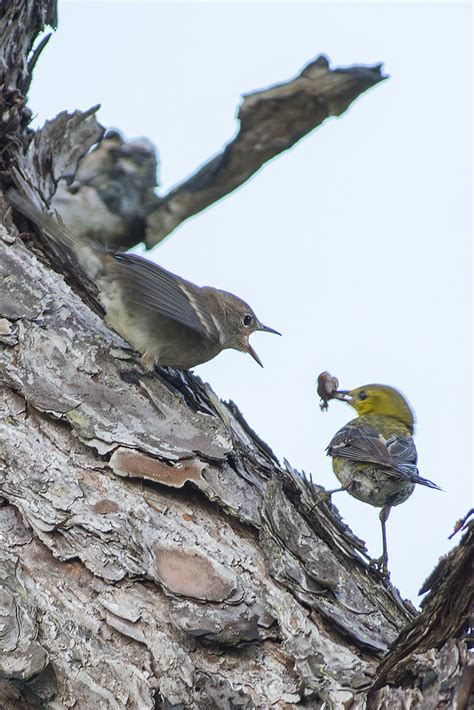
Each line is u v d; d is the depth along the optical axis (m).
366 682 7.13
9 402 8.69
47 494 8.05
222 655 7.43
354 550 9.15
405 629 6.98
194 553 7.82
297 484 9.45
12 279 9.52
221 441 8.54
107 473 8.28
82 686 7.24
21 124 12.23
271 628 7.58
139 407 8.77
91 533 7.89
